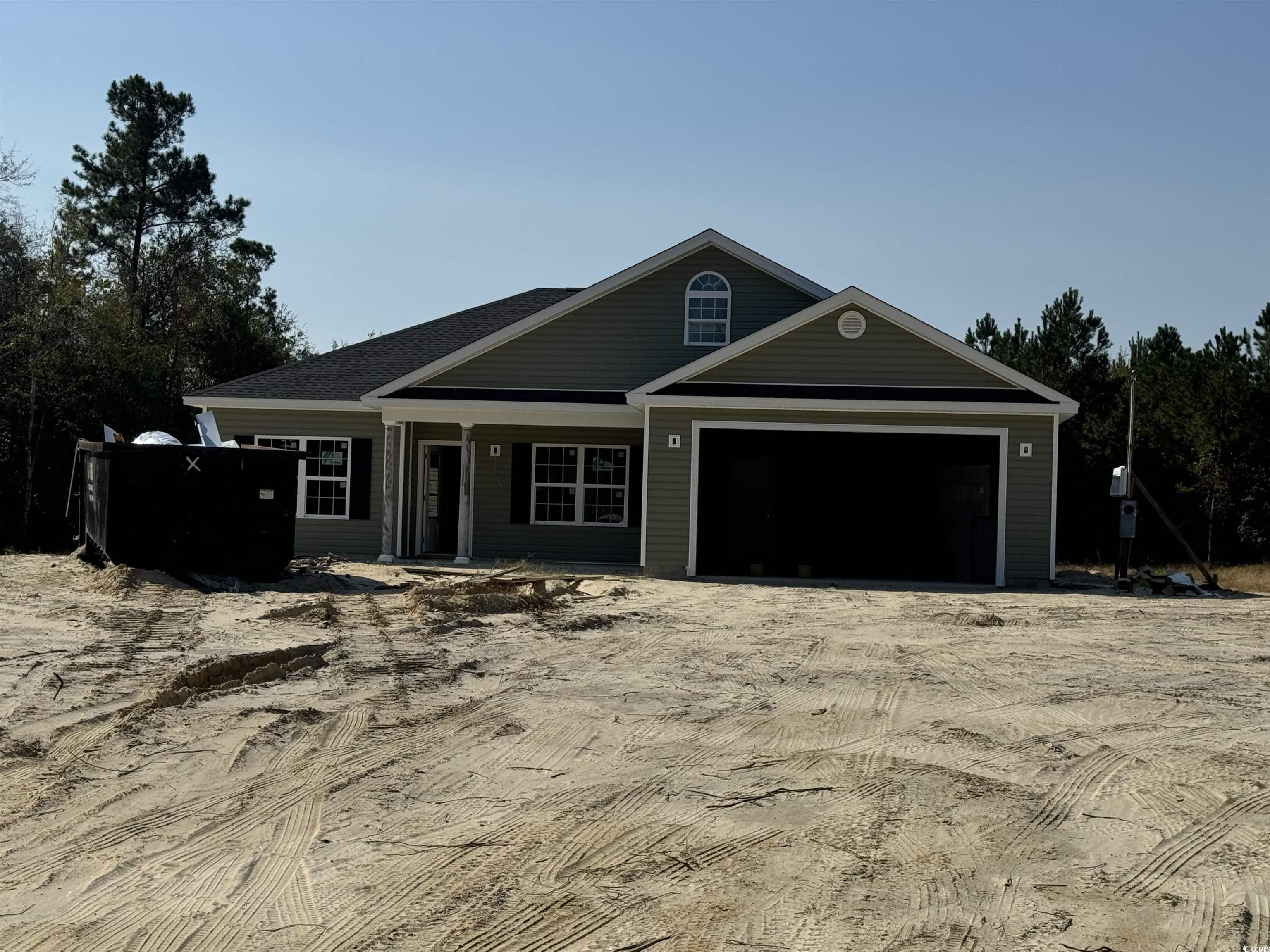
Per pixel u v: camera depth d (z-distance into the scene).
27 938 4.59
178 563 16.05
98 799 6.44
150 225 46.34
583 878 5.30
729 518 21.84
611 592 16.67
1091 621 14.59
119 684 9.32
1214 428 29.02
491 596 14.61
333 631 12.41
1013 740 8.03
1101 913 4.96
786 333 19.89
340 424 22.75
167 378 35.59
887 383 19.75
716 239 22.03
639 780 6.93
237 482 16.36
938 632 13.34
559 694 9.34
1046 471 19.11
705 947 4.55
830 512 25.47
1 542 29.78
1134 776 7.14
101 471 16.95
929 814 6.33
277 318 51.19
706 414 19.53
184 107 46.03
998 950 4.56
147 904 4.95
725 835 5.94
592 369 22.28
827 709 8.91
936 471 22.52
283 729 8.00
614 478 22.52
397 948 4.52
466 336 26.02
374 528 22.64
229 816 6.17
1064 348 31.27
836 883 5.28
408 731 8.05
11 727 7.92
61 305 31.33
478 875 5.32
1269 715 8.91
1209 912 4.98
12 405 30.41
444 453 24.25
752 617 14.48
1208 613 15.70
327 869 5.39
